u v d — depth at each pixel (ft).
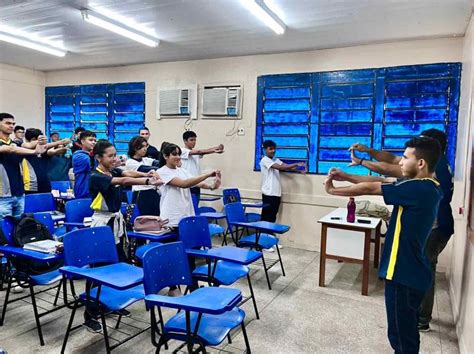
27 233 8.91
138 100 21.08
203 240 10.02
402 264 6.53
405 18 12.45
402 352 6.70
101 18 12.84
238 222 13.05
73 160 12.84
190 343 5.88
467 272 8.74
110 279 6.69
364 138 15.89
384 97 15.42
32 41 16.37
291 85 17.22
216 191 19.20
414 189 6.42
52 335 8.71
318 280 13.07
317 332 9.30
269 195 16.98
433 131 9.21
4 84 21.86
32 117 23.49
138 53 18.31
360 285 12.63
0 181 11.42
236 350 8.33
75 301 7.86
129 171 11.02
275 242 13.19
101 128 22.33
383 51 15.38
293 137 17.30
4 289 11.12
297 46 16.25
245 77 18.26
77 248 7.81
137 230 10.32
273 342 8.75
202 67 19.24
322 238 12.39
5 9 12.50
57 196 15.40
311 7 11.75
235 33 14.65
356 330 9.45
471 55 11.07
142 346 8.34
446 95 14.37
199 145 19.52
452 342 9.09
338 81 16.26
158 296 5.94
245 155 18.49
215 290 6.29
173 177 10.36
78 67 22.36
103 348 8.22
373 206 14.43
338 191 7.07
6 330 8.88
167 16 12.89
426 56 14.67
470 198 8.67
